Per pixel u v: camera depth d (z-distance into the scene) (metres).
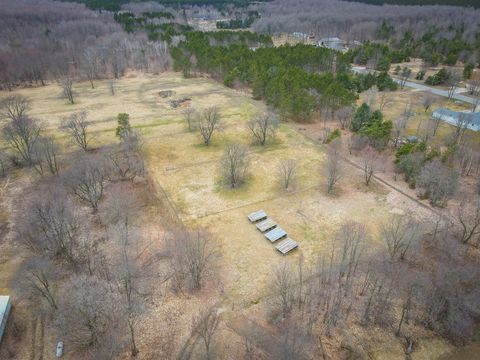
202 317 32.81
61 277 36.81
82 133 63.47
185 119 76.06
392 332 32.25
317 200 49.09
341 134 68.94
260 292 35.31
